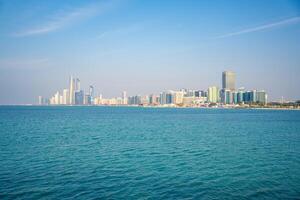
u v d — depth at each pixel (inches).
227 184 1053.8
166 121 4773.6
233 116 6702.8
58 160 1453.0
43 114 7126.0
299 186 1033.5
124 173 1195.3
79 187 998.4
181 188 1003.9
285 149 1854.1
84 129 3196.4
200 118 5787.4
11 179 1085.1
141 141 2210.9
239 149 1849.2
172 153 1683.1
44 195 915.4
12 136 2455.7
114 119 5280.5
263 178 1135.6
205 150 1797.5
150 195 930.1
